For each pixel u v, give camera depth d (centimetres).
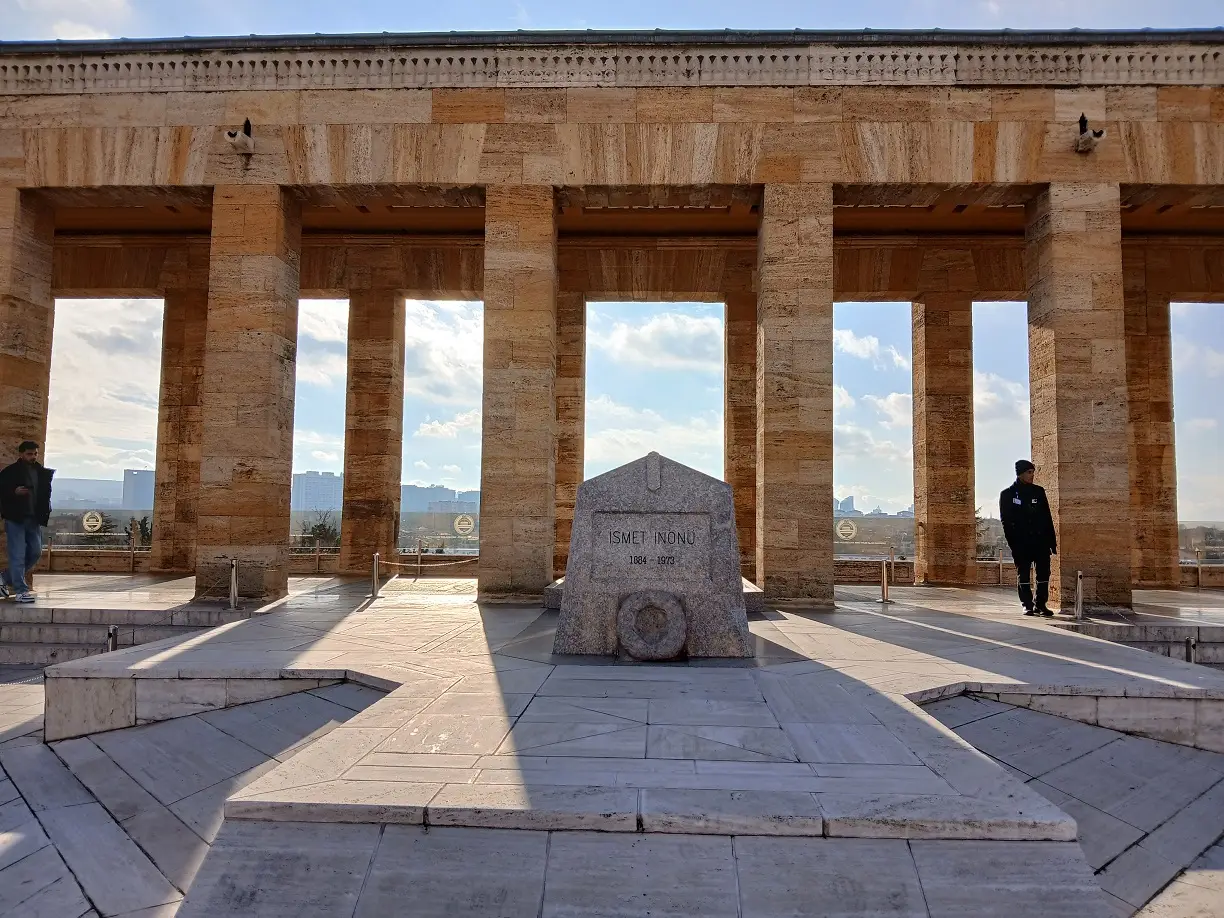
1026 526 1144
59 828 536
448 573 1852
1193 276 1725
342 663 738
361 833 384
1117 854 492
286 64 1266
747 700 606
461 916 351
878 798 404
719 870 365
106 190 1282
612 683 663
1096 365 1202
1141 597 1432
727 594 795
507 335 1250
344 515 1761
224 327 1243
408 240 1777
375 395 1777
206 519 1223
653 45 1248
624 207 1475
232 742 632
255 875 369
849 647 849
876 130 1234
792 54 1241
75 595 1257
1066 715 655
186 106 1268
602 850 374
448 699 606
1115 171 1220
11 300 1260
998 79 1230
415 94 1263
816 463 1214
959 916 348
